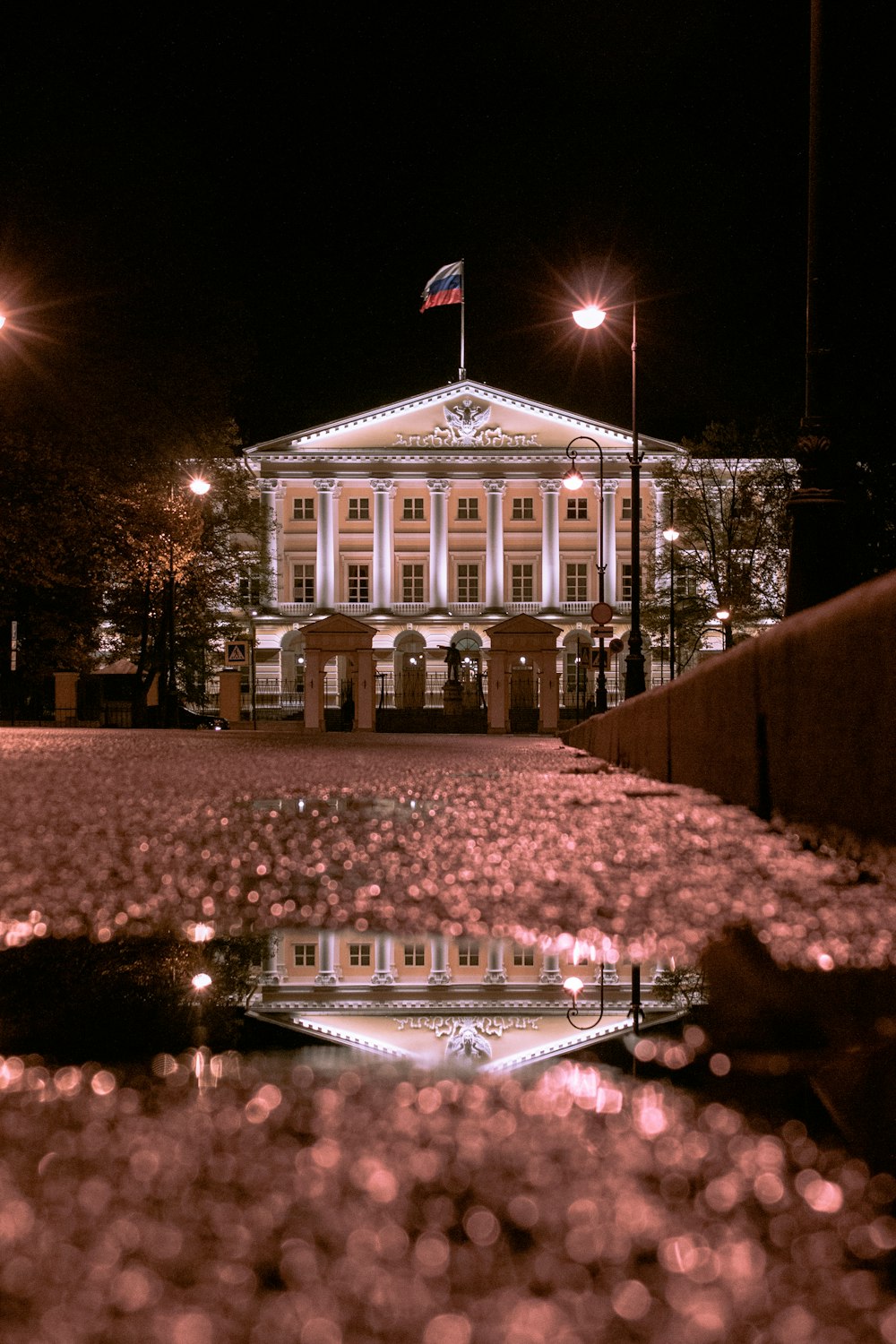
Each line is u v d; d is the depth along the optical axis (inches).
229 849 167.3
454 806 255.6
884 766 119.4
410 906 117.7
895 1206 34.5
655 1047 59.4
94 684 1749.5
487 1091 48.9
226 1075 52.4
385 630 2891.2
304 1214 33.8
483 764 493.0
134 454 978.7
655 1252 31.0
